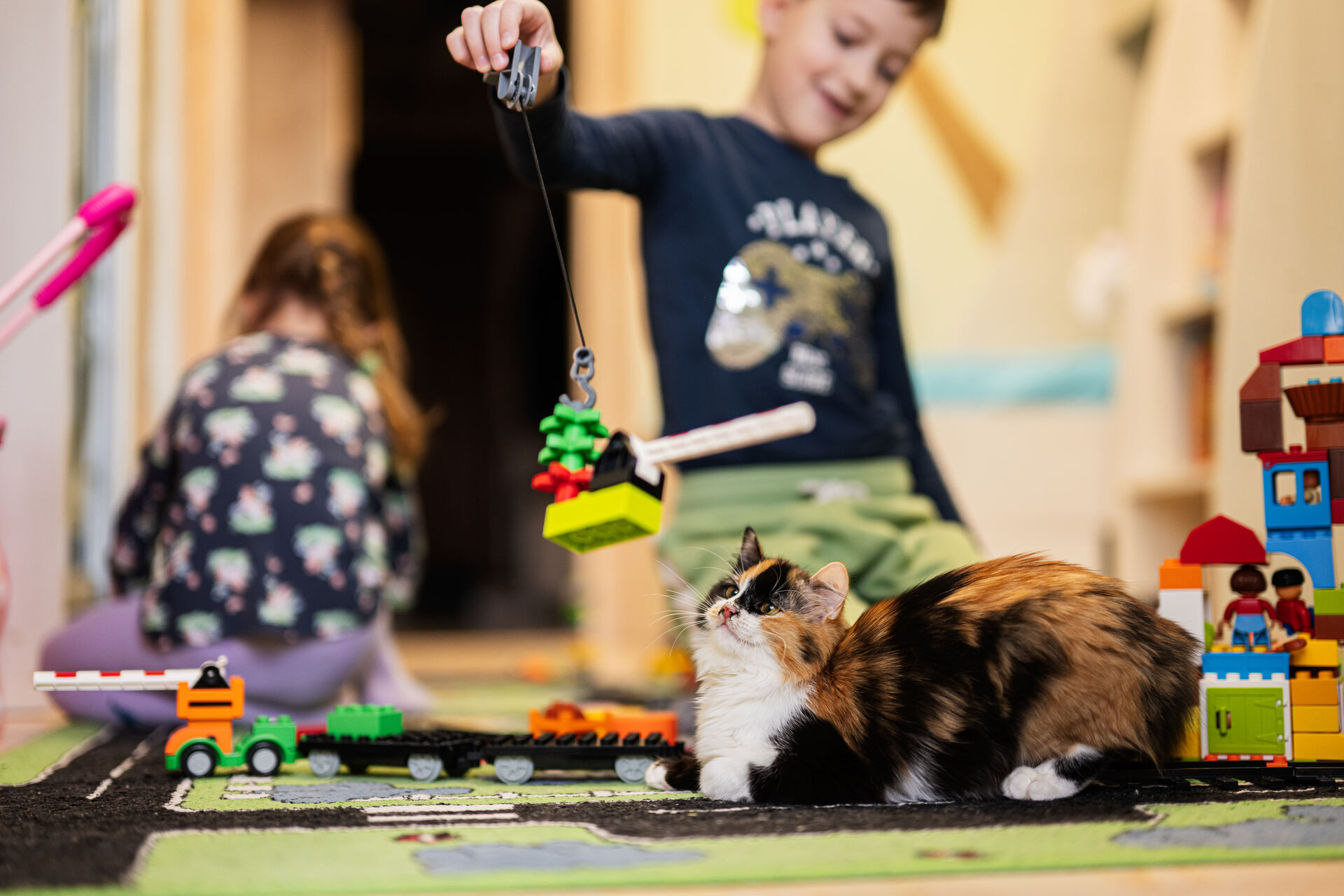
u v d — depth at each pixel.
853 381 1.93
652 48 3.92
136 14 3.08
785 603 1.28
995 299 3.90
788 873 0.88
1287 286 2.08
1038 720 1.20
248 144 5.10
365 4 7.07
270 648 2.08
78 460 2.78
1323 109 2.02
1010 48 3.95
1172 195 3.29
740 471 1.85
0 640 2.38
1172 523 3.34
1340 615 1.36
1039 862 0.91
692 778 1.32
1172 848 0.96
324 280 2.44
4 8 2.42
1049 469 3.85
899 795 1.21
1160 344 3.33
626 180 1.85
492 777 1.47
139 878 0.87
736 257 1.91
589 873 0.88
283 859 0.93
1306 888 0.85
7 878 0.87
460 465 9.59
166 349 3.50
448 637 6.18
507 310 9.64
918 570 1.74
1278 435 1.40
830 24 1.97
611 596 4.15
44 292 1.76
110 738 1.93
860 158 3.91
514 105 1.32
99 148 2.91
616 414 4.12
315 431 2.17
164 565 2.12
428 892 0.84
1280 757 1.31
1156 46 3.58
